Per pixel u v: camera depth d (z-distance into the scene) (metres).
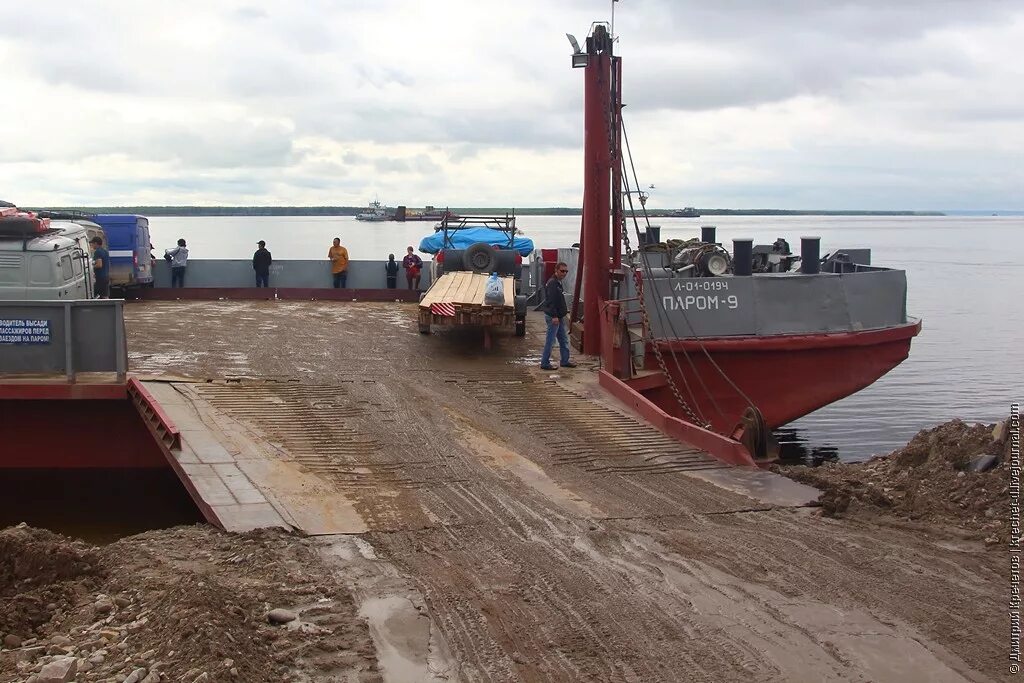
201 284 26.50
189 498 12.02
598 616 6.37
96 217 23.42
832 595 6.73
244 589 6.59
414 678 5.48
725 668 5.66
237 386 13.41
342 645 5.82
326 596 6.62
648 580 7.00
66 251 16.42
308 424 11.55
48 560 6.78
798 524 8.31
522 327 18.31
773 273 18.69
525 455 10.50
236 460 9.96
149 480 12.41
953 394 25.98
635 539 7.89
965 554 7.54
